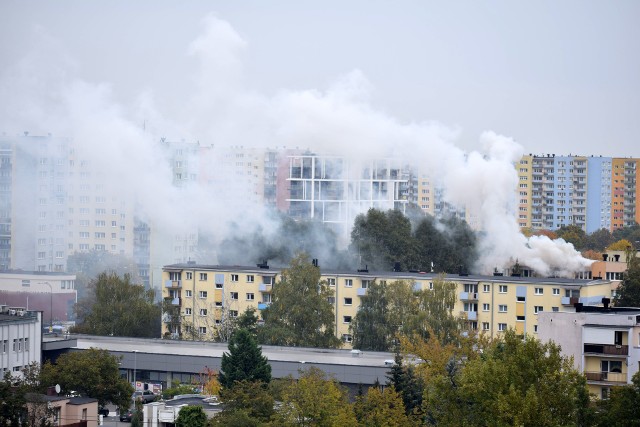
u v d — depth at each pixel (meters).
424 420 189.88
